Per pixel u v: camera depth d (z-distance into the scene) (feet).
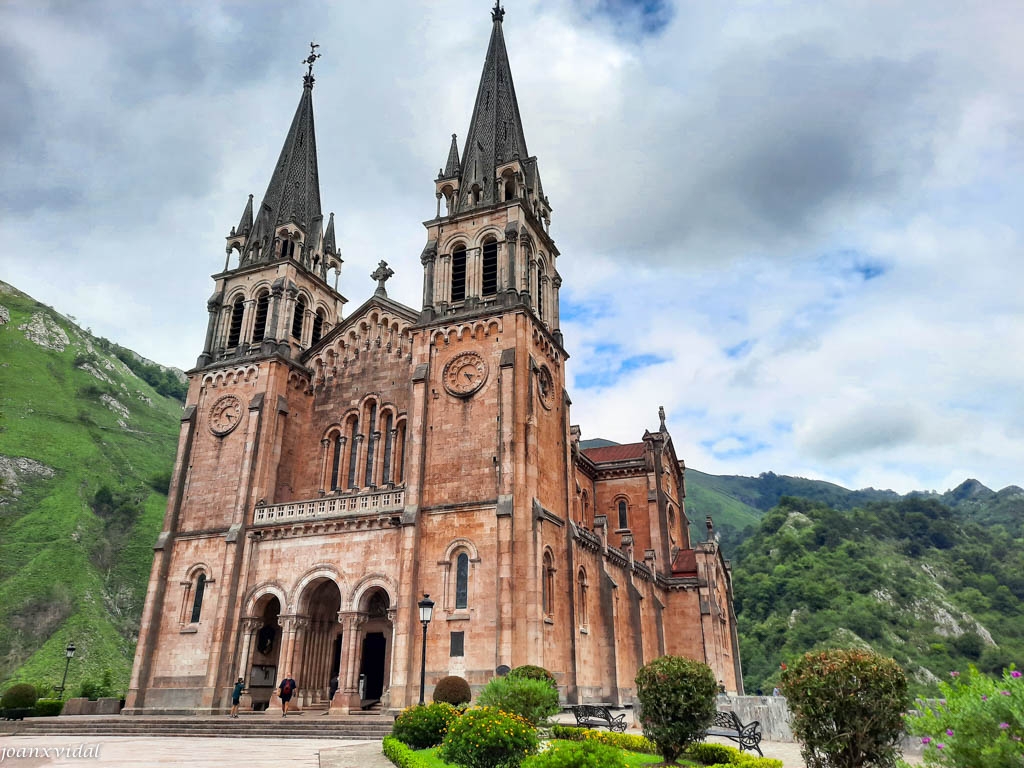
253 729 114.21
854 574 466.70
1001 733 36.04
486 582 128.88
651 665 77.36
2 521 388.98
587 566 153.17
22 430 472.44
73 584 360.89
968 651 390.21
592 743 47.96
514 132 180.14
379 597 146.61
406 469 143.33
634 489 216.74
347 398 168.96
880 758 52.19
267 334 172.96
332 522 143.84
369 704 138.51
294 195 197.77
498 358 146.72
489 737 63.93
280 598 143.54
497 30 202.08
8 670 298.97
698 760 77.00
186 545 158.30
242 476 156.15
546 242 176.45
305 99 219.82
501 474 135.33
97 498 445.37
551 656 130.62
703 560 202.39
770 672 394.52
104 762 76.33
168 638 150.71
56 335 619.67
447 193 174.29
